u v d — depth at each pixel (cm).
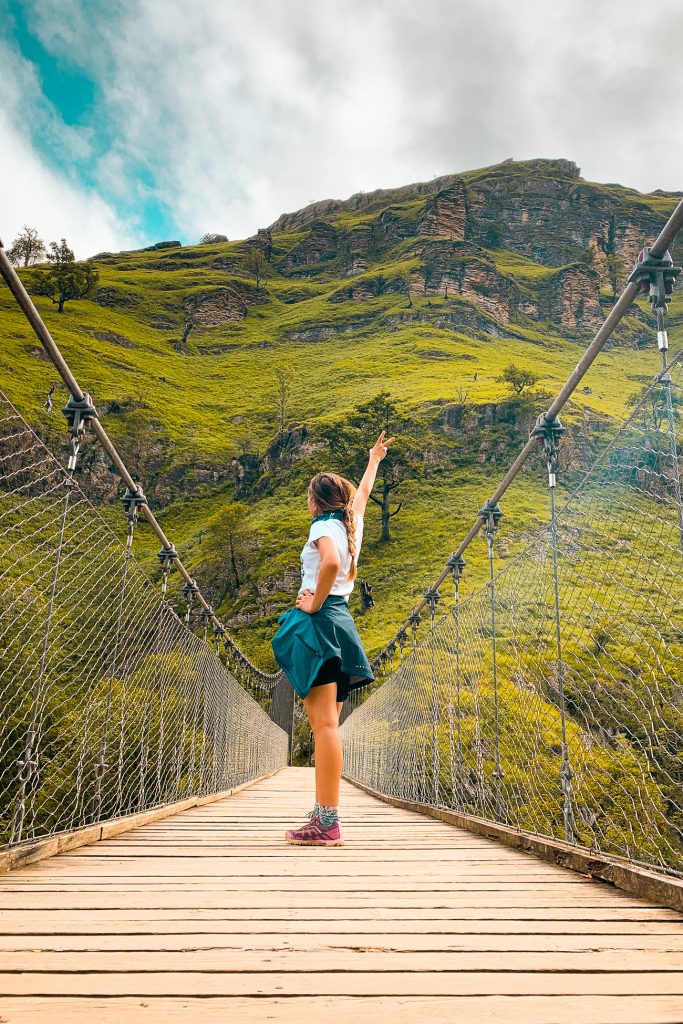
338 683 281
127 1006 102
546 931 146
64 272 9056
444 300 9831
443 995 108
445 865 236
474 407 5922
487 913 162
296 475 5750
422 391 6756
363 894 184
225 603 4550
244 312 10550
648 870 186
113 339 8494
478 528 422
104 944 132
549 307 10781
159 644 423
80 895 177
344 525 277
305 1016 99
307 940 137
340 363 8456
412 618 644
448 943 136
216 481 6369
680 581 176
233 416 7319
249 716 920
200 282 11006
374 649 3322
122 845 275
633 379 7975
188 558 4953
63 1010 99
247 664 1127
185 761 492
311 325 9900
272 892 185
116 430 6500
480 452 5566
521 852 270
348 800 680
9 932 139
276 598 4328
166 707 434
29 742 237
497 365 7906
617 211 13900
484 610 388
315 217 17612
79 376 7050
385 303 10094
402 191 16450
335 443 5797
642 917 159
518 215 13950
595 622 237
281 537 4906
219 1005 103
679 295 9038
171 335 9562
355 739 1171
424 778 494
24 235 10794
